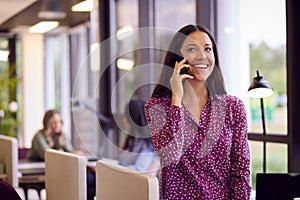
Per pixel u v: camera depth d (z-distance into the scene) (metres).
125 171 1.96
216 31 4.79
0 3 7.88
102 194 2.18
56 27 9.49
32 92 10.32
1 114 9.96
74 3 7.43
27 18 8.96
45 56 10.61
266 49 4.18
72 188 2.72
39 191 5.06
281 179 2.53
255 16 4.33
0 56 10.38
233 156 2.21
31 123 10.31
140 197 1.84
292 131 3.70
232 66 4.60
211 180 2.17
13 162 4.54
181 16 5.40
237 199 2.18
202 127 2.16
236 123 2.21
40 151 5.75
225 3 4.69
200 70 2.16
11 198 2.62
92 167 4.24
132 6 6.73
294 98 3.69
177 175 2.16
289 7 3.64
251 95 3.12
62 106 9.91
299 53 3.66
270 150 4.01
